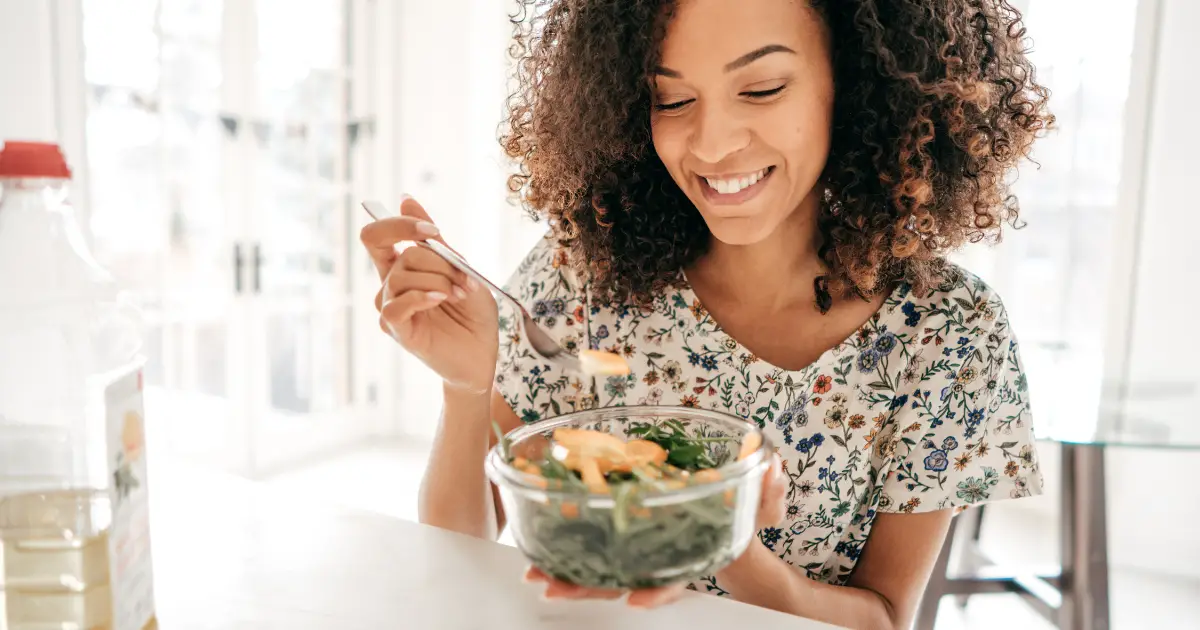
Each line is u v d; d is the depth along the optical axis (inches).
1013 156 41.1
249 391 135.7
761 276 39.8
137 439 23.0
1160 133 109.7
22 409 21.1
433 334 34.6
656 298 41.9
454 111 150.3
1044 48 116.4
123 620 22.2
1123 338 113.6
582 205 41.4
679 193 40.6
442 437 38.1
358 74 148.7
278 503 34.2
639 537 21.0
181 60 120.3
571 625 25.1
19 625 21.3
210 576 27.7
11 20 96.9
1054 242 119.3
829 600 36.1
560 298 44.1
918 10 35.4
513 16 44.7
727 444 26.1
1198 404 69.1
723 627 25.0
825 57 34.0
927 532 40.4
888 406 39.8
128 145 114.3
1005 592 79.0
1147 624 96.3
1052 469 124.7
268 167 135.1
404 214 34.4
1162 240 110.5
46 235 21.5
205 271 128.3
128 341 22.9
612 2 36.1
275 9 133.1
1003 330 39.8
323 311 148.9
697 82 32.8
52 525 21.1
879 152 36.7
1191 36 106.9
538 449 25.4
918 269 39.0
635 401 42.1
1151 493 112.7
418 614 25.6
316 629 24.6
